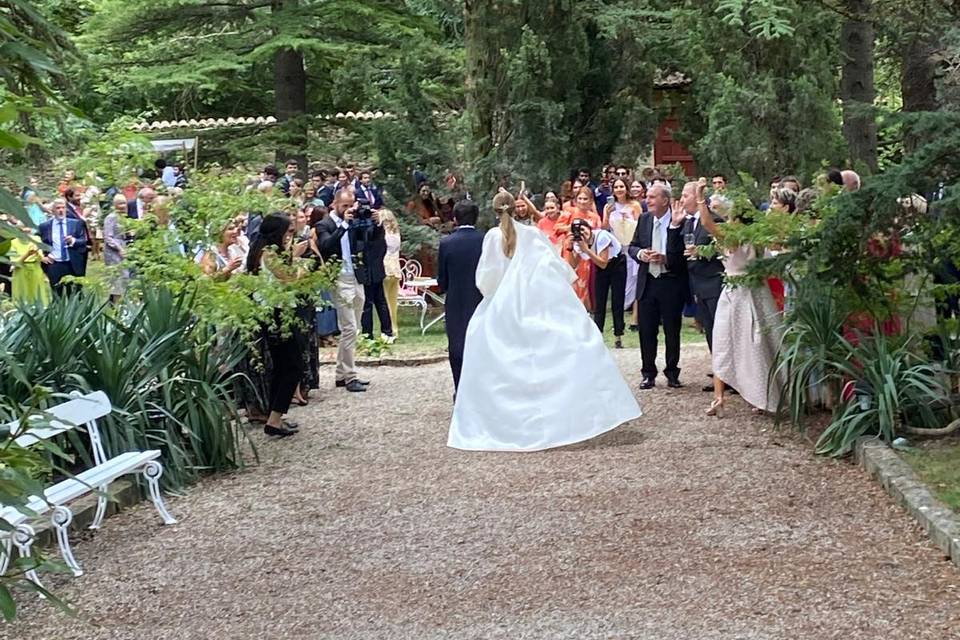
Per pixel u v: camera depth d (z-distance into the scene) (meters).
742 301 9.60
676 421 9.77
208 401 8.52
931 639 4.89
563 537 6.62
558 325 9.12
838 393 9.26
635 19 21.19
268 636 5.29
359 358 14.02
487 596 5.70
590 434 8.89
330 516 7.29
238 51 26.70
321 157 26.58
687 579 5.81
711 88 17.64
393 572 6.13
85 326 8.17
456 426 9.21
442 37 27.23
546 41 19.52
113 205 12.45
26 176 2.93
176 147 19.97
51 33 3.17
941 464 7.45
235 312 8.88
